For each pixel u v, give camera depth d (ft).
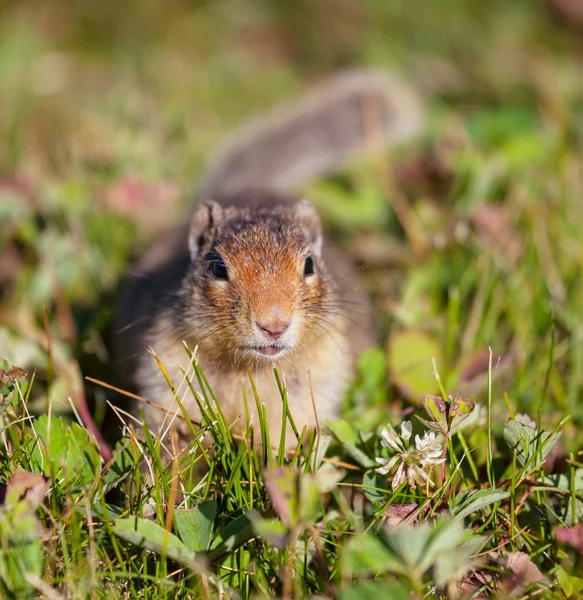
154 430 29.99
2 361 25.62
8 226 41.96
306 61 74.64
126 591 22.91
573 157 49.01
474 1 78.95
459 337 37.19
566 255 39.86
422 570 20.29
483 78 64.69
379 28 76.18
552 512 24.36
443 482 24.95
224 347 29.30
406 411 30.04
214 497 25.40
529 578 21.91
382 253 43.93
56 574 22.62
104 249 43.11
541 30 74.54
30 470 25.14
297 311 28.86
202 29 78.18
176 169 52.13
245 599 22.97
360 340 36.91
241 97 65.72
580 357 33.68
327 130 53.98
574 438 29.71
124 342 35.42
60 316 37.81
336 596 21.93
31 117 59.47
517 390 31.76
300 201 34.01
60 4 77.97
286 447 30.12
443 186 48.62
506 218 41.98
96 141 51.65
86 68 70.08
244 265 29.37
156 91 65.00
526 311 36.99
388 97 54.54
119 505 26.99
